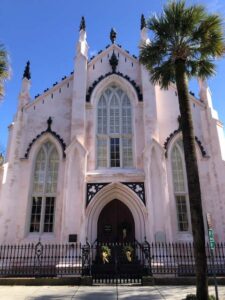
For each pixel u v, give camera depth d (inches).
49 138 847.1
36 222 772.6
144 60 642.8
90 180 770.2
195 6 589.9
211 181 786.2
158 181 767.7
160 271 654.5
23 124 855.1
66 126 862.5
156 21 607.5
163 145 824.9
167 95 891.4
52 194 794.8
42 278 592.4
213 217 754.8
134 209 761.6
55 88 908.6
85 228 719.7
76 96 858.8
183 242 728.3
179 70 566.9
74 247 700.0
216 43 586.6
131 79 911.0
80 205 737.6
